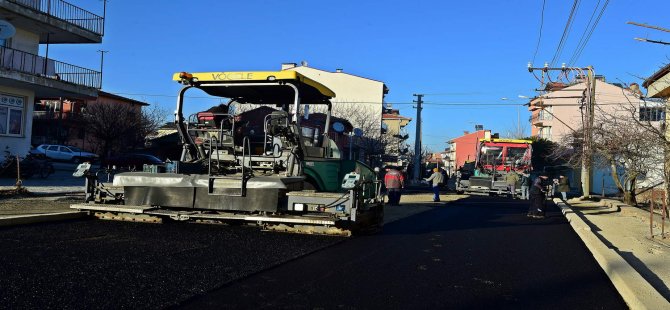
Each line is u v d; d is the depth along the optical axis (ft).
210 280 19.16
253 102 33.71
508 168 93.61
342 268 22.54
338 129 35.50
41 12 74.38
